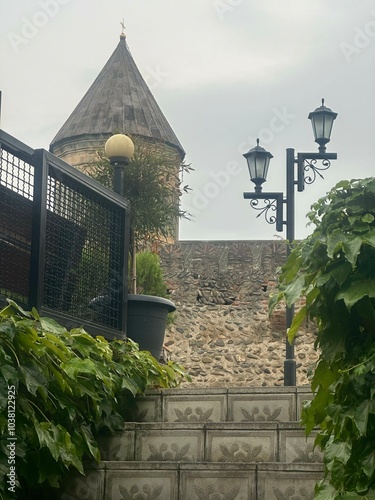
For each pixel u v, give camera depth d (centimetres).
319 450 530
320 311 429
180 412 598
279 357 1450
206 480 498
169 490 502
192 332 1474
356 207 421
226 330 1473
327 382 438
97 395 521
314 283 422
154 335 759
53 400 496
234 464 497
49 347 482
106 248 689
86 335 549
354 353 416
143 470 507
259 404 589
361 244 405
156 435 554
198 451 547
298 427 537
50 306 614
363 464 397
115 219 702
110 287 688
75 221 653
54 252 625
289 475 489
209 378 1452
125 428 560
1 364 446
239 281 1502
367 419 394
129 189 967
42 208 598
